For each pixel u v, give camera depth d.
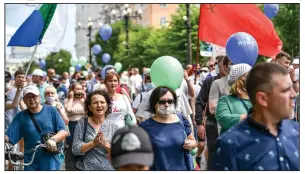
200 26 10.37
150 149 3.20
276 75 3.79
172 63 7.63
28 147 7.12
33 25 10.58
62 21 11.65
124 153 3.15
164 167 5.71
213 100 7.48
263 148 3.82
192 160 5.91
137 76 22.72
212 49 15.06
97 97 6.64
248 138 3.84
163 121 5.86
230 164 3.82
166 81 7.63
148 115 7.79
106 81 8.30
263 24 10.23
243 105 5.91
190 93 10.49
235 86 5.96
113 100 8.34
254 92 3.85
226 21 10.26
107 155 6.50
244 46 8.20
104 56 37.34
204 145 8.80
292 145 3.89
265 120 3.86
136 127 3.22
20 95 9.55
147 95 7.84
